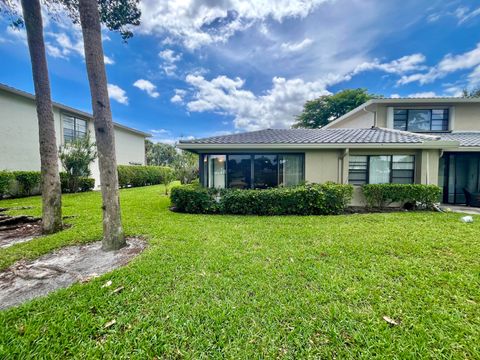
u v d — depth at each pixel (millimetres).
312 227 6031
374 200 8891
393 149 9383
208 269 3543
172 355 1972
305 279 3215
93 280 3205
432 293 2834
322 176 9602
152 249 4434
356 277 3266
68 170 13328
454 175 10828
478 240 4852
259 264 3703
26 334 2176
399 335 2166
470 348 2010
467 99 12172
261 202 7973
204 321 2369
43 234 5660
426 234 5301
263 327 2283
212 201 8227
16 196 11344
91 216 7324
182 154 20531
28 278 3371
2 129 11758
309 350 2012
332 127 17969
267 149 9430
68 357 1944
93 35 4227
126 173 18406
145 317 2426
